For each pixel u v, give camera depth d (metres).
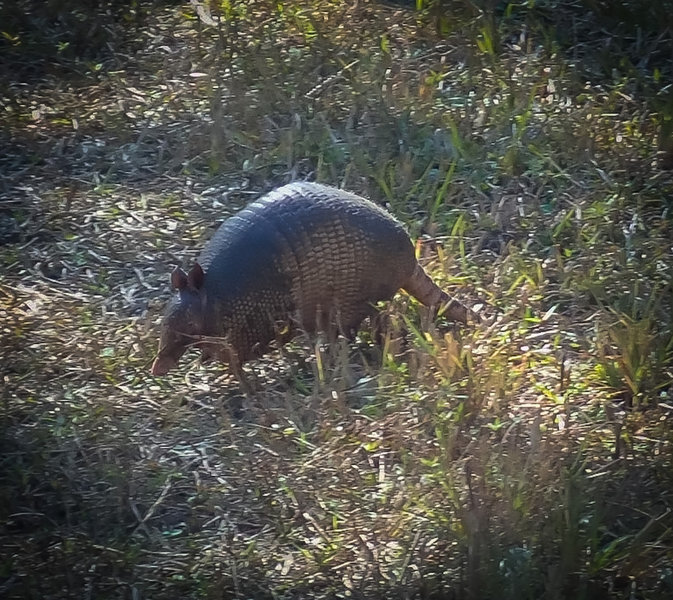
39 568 4.48
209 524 4.83
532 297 6.21
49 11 9.02
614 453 5.10
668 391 5.59
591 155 7.48
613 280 6.34
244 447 5.19
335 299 5.61
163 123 7.83
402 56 8.59
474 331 5.87
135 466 5.09
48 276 6.44
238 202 7.04
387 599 4.38
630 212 7.02
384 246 5.62
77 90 8.30
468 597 4.25
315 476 5.00
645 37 8.84
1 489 4.89
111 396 5.50
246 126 7.69
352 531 4.72
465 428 5.26
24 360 5.70
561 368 5.51
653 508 4.82
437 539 4.63
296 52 8.35
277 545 4.70
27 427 5.28
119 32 8.92
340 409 5.36
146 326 5.89
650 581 4.45
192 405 5.51
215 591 4.38
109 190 7.15
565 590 4.36
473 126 7.75
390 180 7.08
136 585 4.44
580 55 8.73
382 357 5.73
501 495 4.59
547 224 6.87
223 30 8.67
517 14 9.16
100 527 4.78
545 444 4.86
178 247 6.62
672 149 7.47
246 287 5.34
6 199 7.07
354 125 7.75
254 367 5.73
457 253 6.59
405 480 4.96
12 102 7.94
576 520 4.46
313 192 5.61
